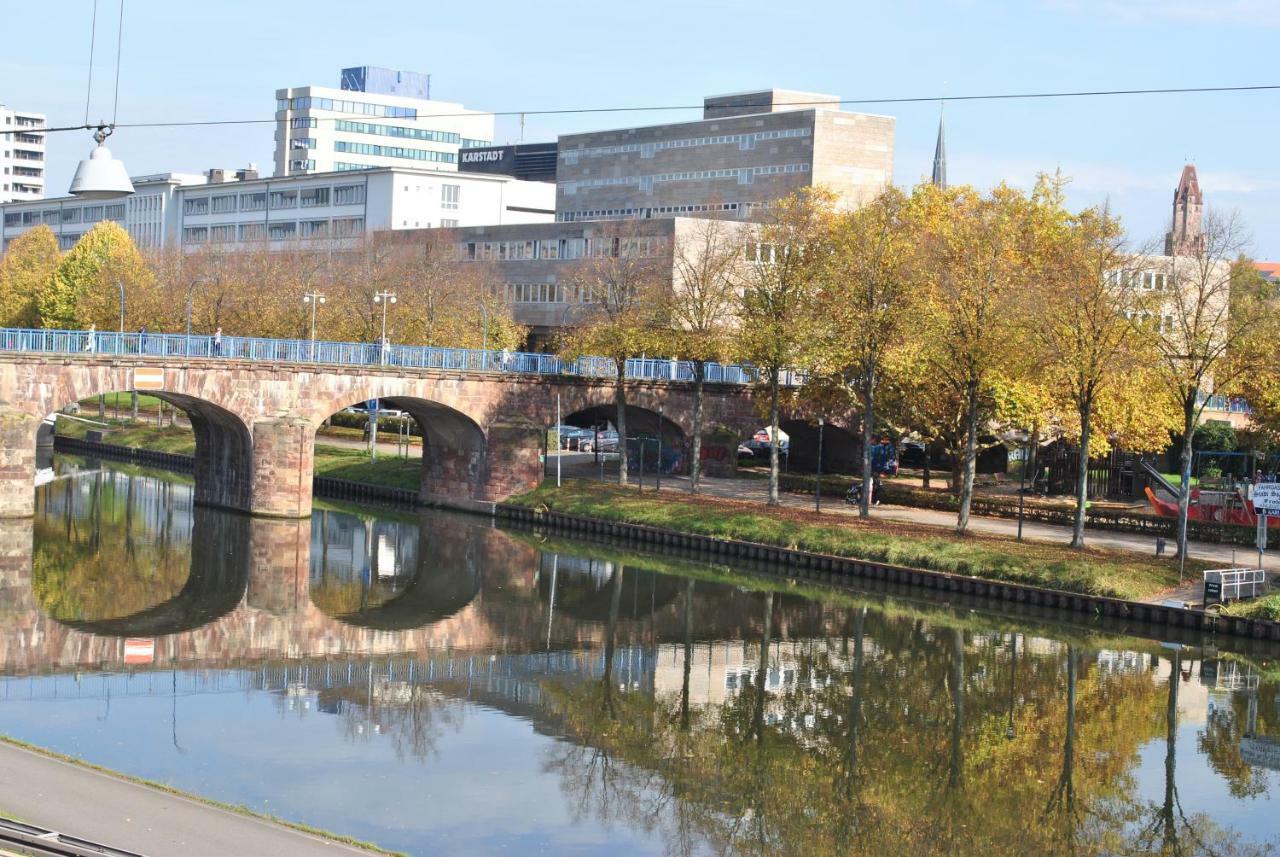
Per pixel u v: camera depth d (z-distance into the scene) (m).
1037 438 93.75
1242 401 111.31
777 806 44.72
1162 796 46.94
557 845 40.16
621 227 139.75
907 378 88.62
